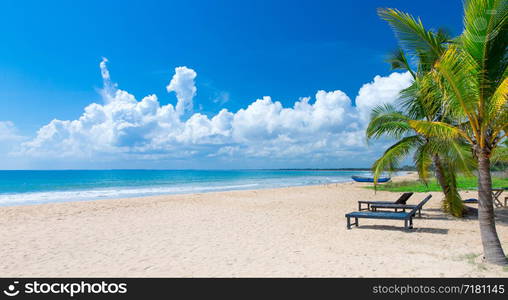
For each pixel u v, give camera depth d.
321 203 15.45
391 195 19.23
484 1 4.63
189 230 8.88
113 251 6.66
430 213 11.34
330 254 6.24
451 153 8.02
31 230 8.93
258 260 5.90
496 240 5.36
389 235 7.94
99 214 11.93
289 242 7.36
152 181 50.34
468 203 13.53
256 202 15.95
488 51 5.13
